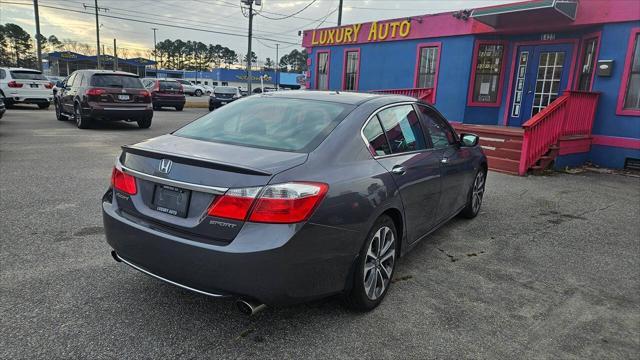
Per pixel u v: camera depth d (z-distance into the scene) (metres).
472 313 3.35
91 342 2.75
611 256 4.64
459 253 4.56
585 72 10.52
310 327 3.04
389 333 3.02
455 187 4.77
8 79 18.23
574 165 9.80
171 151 2.91
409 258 4.38
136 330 2.90
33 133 11.80
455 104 12.80
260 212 2.54
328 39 16.81
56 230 4.59
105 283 3.50
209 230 2.62
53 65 77.62
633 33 9.26
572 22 10.14
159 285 3.50
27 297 3.23
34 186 6.30
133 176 2.99
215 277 2.58
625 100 9.58
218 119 3.64
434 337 3.00
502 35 11.95
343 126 3.23
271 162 2.72
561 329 3.20
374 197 3.10
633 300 3.69
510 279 3.98
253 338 2.88
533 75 11.58
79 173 7.23
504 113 12.19
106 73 13.02
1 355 2.59
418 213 3.89
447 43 12.85
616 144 9.68
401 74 14.31
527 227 5.50
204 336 2.88
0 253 3.97
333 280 2.88
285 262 2.56
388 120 3.72
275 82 72.19
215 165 2.64
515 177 8.64
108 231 3.09
